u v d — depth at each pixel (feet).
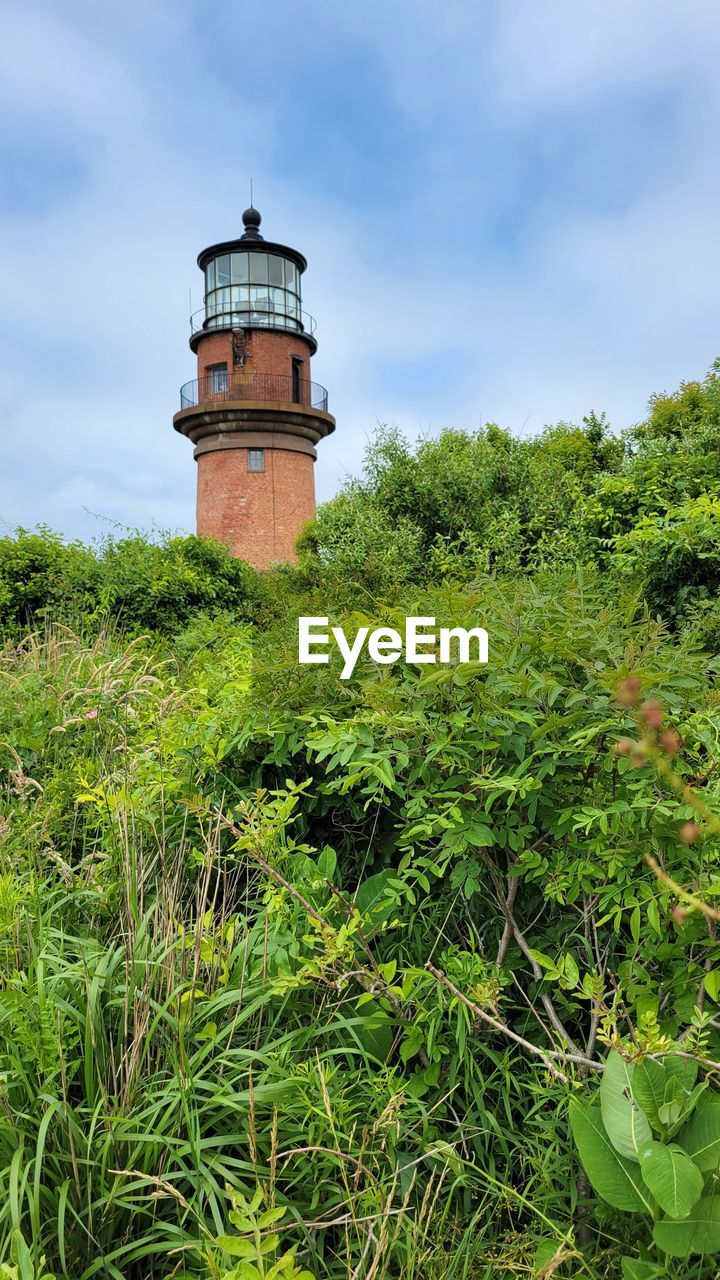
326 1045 7.86
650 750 3.62
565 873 7.86
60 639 26.02
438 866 8.99
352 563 44.80
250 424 91.15
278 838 9.16
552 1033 8.11
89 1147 6.07
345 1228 6.22
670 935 7.73
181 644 33.30
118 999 7.36
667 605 23.73
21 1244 5.21
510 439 65.31
